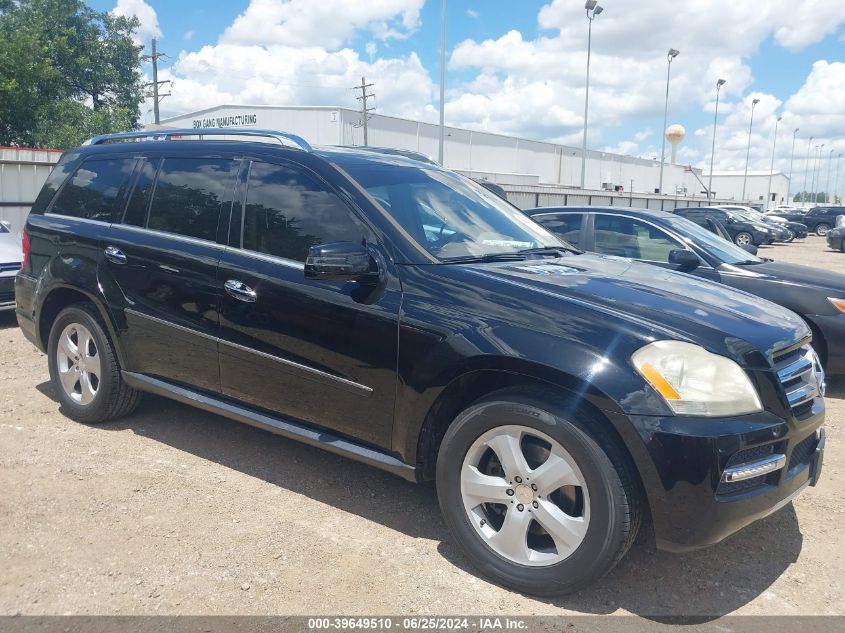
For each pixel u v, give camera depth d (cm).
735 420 267
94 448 423
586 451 270
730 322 296
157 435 448
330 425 345
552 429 276
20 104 3500
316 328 339
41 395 523
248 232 375
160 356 410
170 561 304
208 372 388
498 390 295
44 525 329
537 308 293
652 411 262
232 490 376
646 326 280
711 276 648
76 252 444
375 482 393
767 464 273
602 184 7744
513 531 290
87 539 319
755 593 297
